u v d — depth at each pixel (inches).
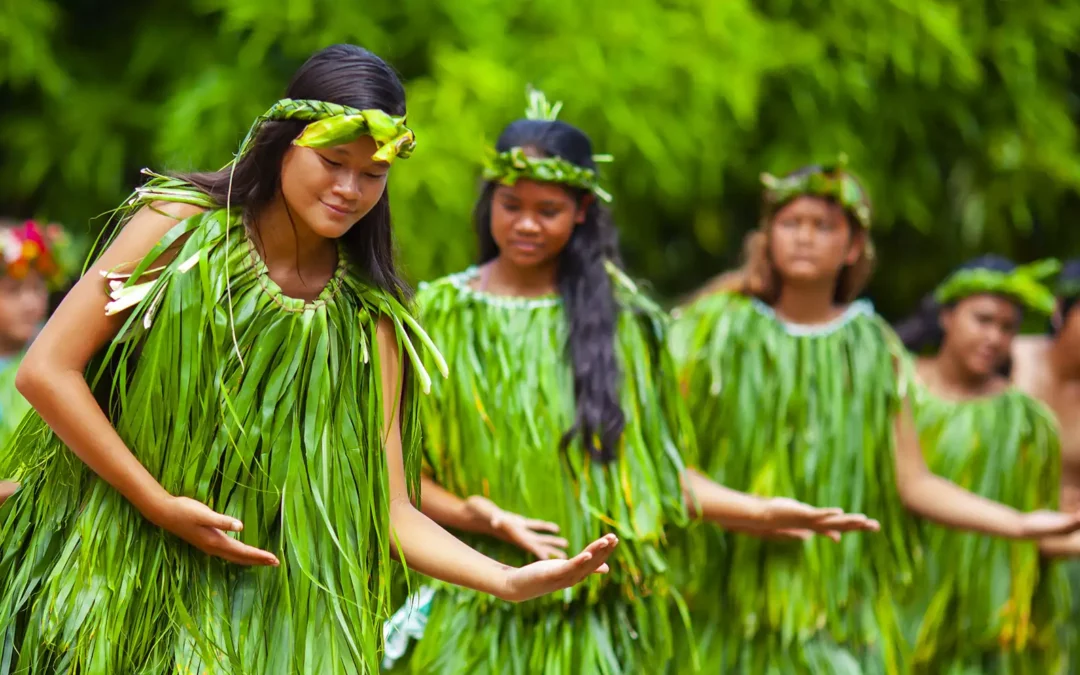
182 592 186.9
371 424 194.7
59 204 547.5
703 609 315.6
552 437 267.0
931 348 405.4
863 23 561.6
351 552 192.2
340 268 194.4
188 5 553.3
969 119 598.5
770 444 317.1
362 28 509.7
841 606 315.3
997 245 629.3
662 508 271.0
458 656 267.6
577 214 272.2
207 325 184.9
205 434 185.3
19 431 202.5
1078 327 413.4
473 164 490.6
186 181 189.8
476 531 266.4
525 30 522.9
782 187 316.2
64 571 185.8
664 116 512.1
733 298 329.4
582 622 267.4
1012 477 367.6
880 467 319.3
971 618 364.2
